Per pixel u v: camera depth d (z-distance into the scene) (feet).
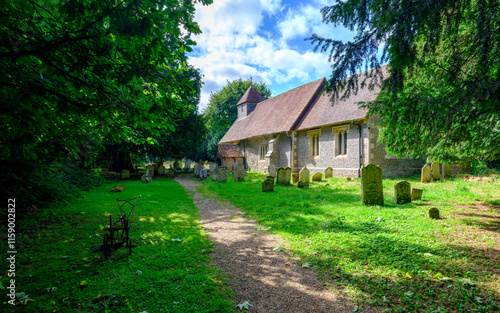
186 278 13.10
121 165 87.25
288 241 18.89
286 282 12.88
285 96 101.14
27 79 10.37
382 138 25.17
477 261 13.87
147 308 10.52
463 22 12.86
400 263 14.03
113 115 15.10
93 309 10.46
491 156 25.12
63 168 30.09
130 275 13.47
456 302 10.52
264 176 75.10
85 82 11.96
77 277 13.17
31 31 10.09
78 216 26.04
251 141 104.99
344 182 52.70
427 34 11.98
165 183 61.93
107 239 16.06
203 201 37.99
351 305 10.76
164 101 13.08
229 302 11.04
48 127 12.64
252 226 23.63
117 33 9.45
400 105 16.20
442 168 48.88
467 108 13.19
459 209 25.29
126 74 11.89
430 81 19.12
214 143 162.61
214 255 16.69
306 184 49.32
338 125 65.05
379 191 28.66
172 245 18.33
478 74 12.35
